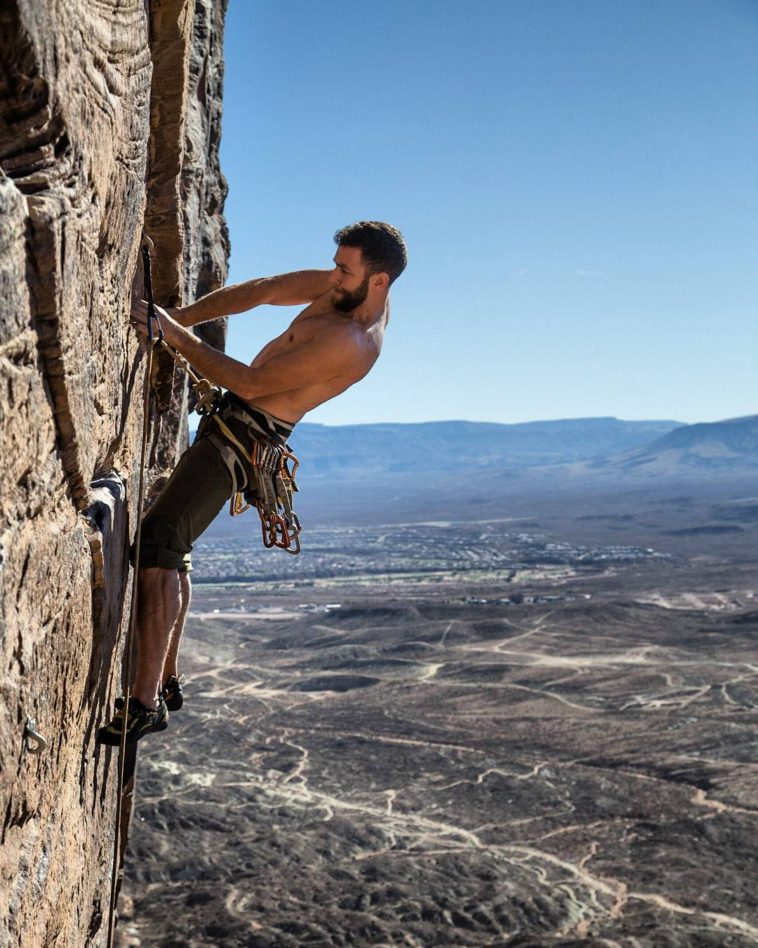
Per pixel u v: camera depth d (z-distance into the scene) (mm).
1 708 2152
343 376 4059
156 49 4004
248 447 3945
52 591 2570
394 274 4105
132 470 4301
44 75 2082
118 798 3826
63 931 3377
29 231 2135
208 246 8453
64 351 2457
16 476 2230
